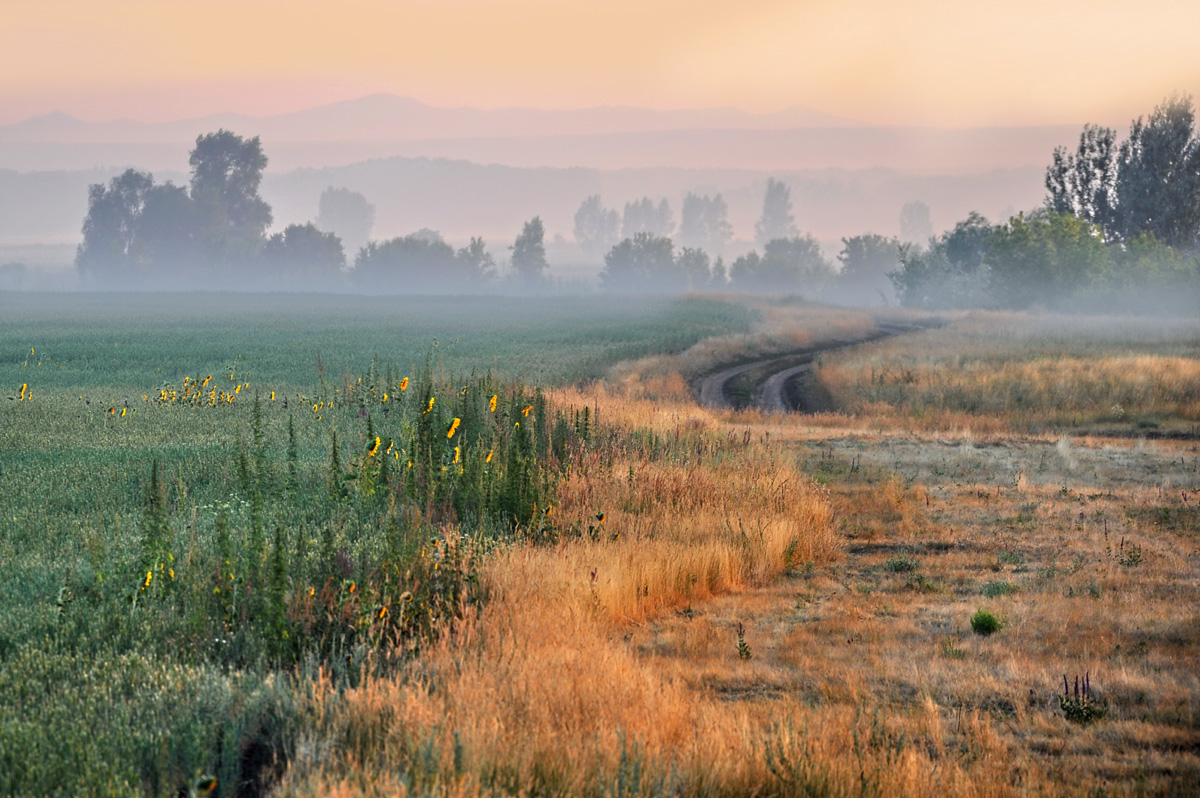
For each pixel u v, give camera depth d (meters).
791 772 6.05
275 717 6.76
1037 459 21.30
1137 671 8.63
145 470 15.57
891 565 12.84
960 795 6.06
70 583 9.21
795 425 27.31
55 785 5.61
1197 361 33.44
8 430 20.52
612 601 10.34
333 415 23.14
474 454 14.15
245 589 9.05
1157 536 14.13
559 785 5.73
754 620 10.59
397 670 7.73
